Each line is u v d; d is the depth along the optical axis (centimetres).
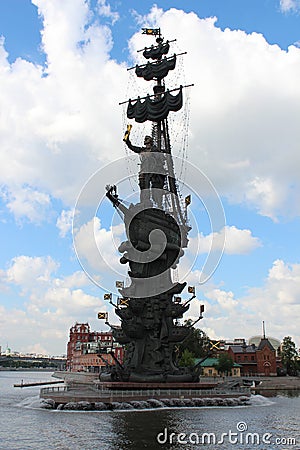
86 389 7106
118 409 5428
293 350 16538
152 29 9381
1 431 3828
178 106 8512
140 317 7488
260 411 5509
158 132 8831
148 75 9100
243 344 18162
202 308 7762
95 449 3125
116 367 7088
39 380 18700
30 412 5166
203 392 6456
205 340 15800
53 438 3522
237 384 9438
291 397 8275
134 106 8931
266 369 15950
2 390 10381
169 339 7475
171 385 6775
